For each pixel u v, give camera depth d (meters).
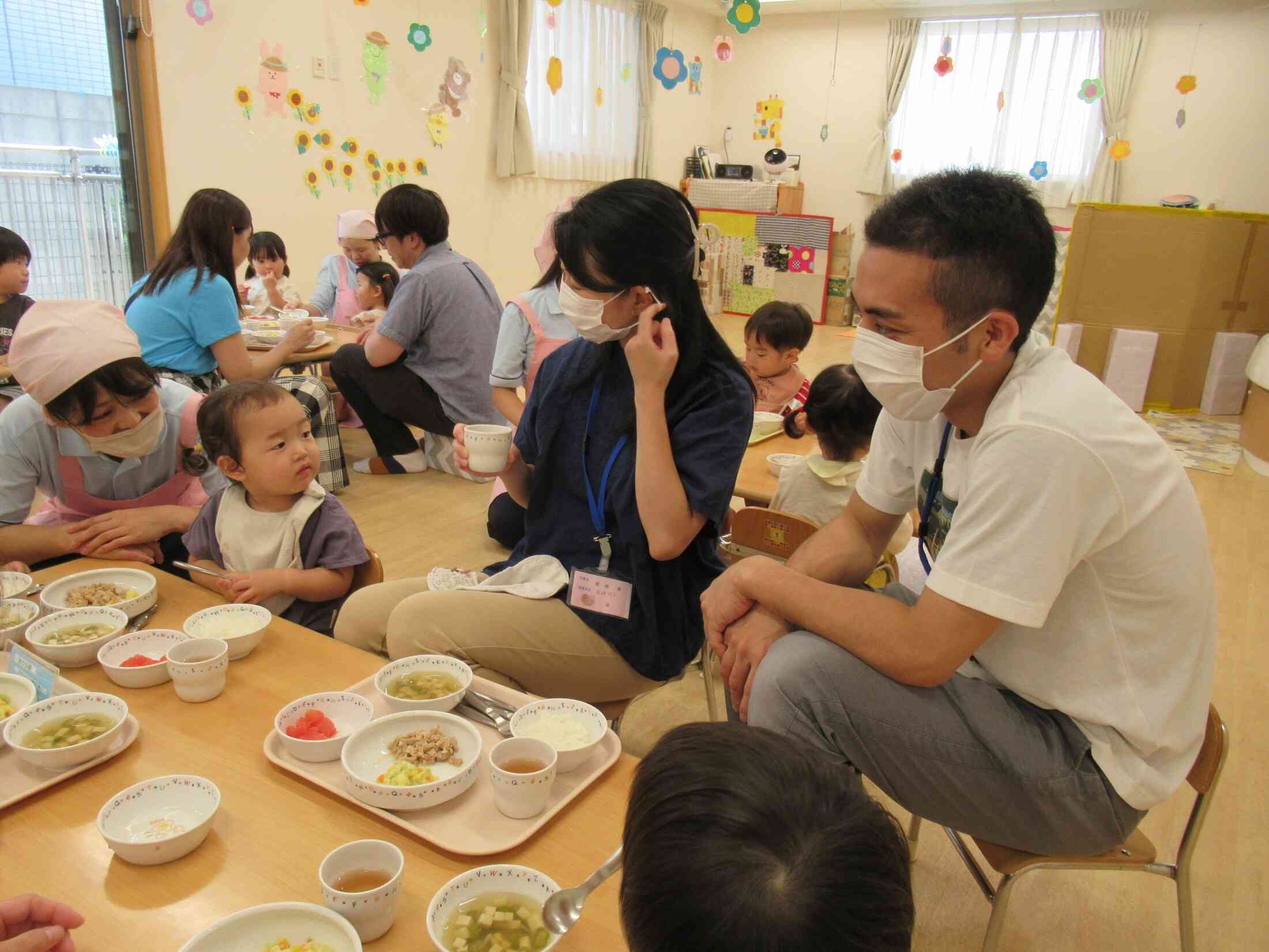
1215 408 6.46
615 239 1.42
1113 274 6.37
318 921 0.84
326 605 1.81
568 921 0.81
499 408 3.41
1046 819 1.19
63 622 1.43
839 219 10.45
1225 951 1.69
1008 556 1.07
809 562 1.51
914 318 1.11
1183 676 1.16
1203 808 1.26
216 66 5.43
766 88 10.54
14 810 1.02
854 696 1.19
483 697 1.31
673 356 1.43
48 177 4.94
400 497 4.05
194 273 3.14
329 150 6.25
